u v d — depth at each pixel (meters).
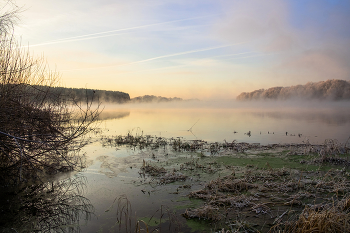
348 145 10.41
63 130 7.16
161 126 19.16
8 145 5.44
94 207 5.10
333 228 3.70
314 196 5.45
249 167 7.86
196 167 7.87
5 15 6.05
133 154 9.84
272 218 4.53
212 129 17.09
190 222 4.46
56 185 6.30
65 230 4.21
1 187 5.99
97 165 8.18
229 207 5.02
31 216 4.69
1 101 5.20
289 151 9.91
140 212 4.87
